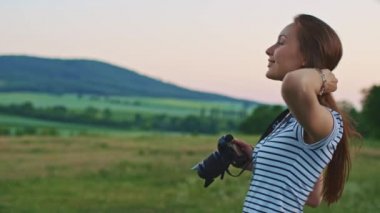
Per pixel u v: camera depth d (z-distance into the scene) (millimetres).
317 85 3031
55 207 16953
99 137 38844
